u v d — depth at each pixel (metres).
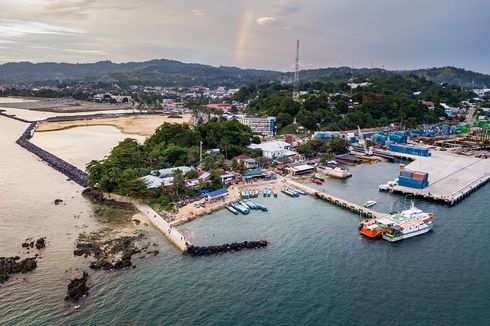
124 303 90.44
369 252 120.69
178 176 165.38
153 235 128.75
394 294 97.94
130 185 155.12
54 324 82.38
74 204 156.38
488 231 139.88
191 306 90.44
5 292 93.00
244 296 95.19
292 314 88.88
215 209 154.12
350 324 86.12
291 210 157.88
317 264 112.19
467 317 89.50
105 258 110.94
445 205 169.12
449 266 112.69
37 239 122.06
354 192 185.62
